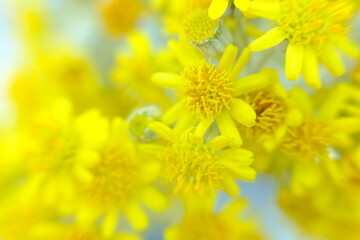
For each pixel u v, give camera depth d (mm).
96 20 248
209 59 173
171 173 178
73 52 249
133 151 193
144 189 196
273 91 174
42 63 245
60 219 222
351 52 177
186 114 175
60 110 207
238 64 170
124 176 193
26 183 223
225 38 171
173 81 175
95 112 205
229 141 168
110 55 250
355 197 199
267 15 170
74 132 203
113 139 195
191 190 181
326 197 200
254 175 169
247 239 216
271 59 197
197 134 172
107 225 196
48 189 204
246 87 170
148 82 205
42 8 276
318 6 172
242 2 167
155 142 185
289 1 171
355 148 193
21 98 243
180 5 188
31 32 272
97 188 196
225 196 232
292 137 184
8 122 245
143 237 240
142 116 184
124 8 226
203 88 172
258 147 179
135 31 227
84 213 198
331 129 187
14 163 231
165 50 203
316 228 211
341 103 188
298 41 172
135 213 196
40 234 216
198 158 173
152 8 225
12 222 222
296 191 188
